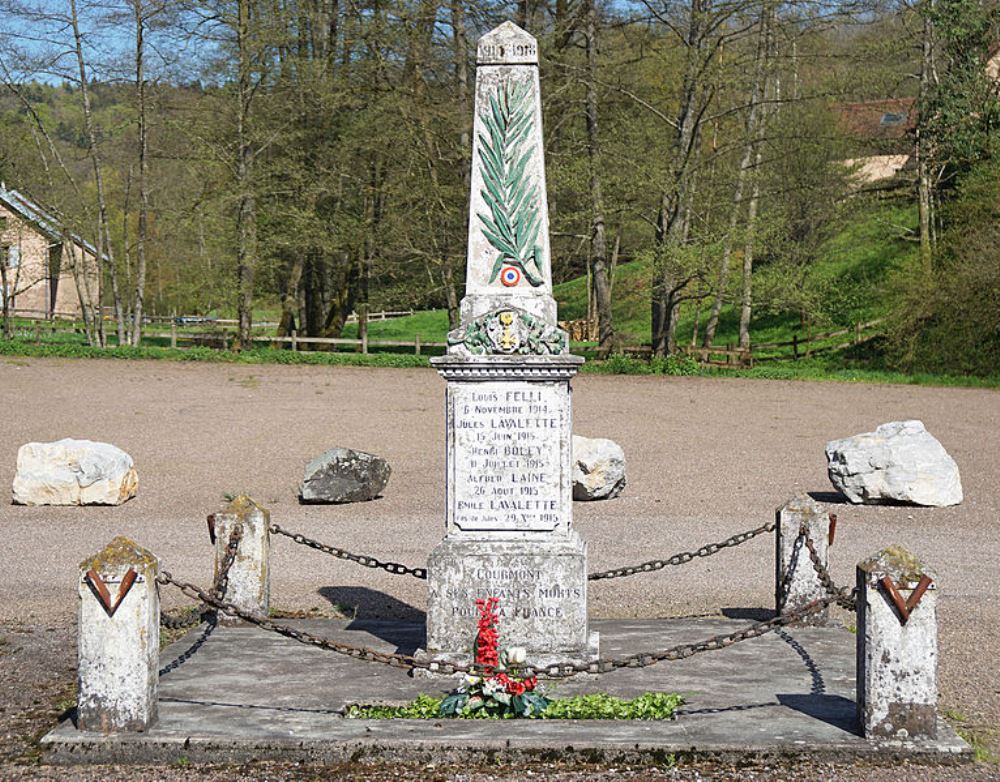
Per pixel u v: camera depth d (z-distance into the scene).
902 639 6.96
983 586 12.26
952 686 8.58
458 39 35.38
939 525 15.84
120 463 18.22
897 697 6.97
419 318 66.38
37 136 40.28
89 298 43.34
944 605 11.37
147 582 7.20
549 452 8.73
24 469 17.89
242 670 8.79
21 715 7.89
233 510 10.49
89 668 7.17
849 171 42.75
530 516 8.74
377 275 41.62
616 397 30.25
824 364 38.81
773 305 35.22
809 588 10.35
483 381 8.77
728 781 6.56
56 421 25.73
